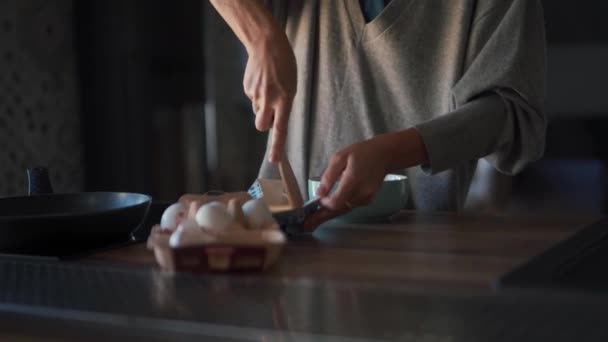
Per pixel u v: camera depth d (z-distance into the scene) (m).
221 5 1.20
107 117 3.03
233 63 3.15
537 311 0.67
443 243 0.96
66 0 2.98
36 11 2.86
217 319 0.79
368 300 0.72
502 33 1.25
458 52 1.34
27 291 0.89
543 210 2.78
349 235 1.04
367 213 1.15
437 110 1.37
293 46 1.50
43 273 0.88
